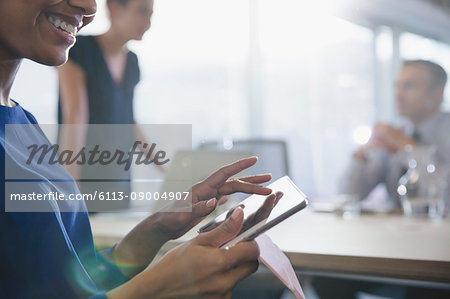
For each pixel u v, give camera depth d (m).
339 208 1.87
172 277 0.54
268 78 5.77
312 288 2.09
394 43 6.31
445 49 6.63
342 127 5.94
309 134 5.85
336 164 5.87
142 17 1.76
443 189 1.79
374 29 6.18
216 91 5.57
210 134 5.50
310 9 5.83
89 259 0.71
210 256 0.55
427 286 1.92
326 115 5.90
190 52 5.45
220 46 5.60
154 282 0.54
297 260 1.11
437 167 1.99
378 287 1.98
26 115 0.74
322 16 5.85
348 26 5.99
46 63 0.63
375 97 6.09
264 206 0.66
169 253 0.57
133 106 1.83
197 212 0.78
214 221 0.71
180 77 5.40
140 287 0.54
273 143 2.60
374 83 6.12
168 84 5.34
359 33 6.07
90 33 1.71
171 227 0.79
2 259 0.52
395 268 1.01
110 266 0.79
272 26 5.78
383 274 1.02
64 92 1.62
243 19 5.71
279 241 1.26
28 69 1.75
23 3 0.59
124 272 0.79
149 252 0.81
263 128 5.75
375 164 2.53
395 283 1.96
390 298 1.97
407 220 1.72
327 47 5.91
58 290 0.54
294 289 0.65
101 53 1.66
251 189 0.79
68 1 0.61
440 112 2.75
